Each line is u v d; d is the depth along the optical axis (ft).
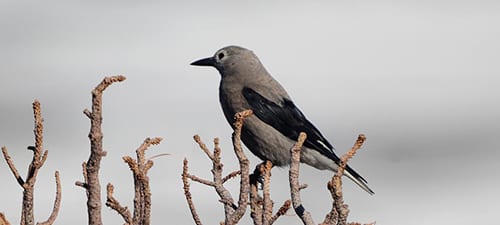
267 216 23.13
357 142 21.47
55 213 22.33
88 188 20.43
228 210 25.61
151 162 22.53
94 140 20.10
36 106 20.99
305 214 22.68
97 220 20.48
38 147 21.06
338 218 21.15
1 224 19.81
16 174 21.27
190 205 25.34
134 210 21.90
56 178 22.70
